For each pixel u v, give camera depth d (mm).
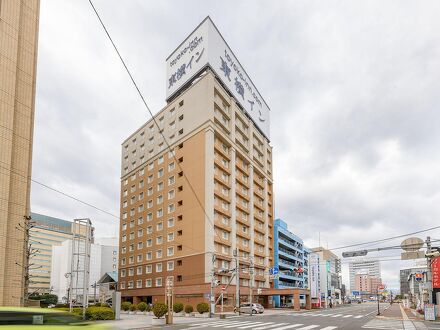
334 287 128500
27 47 35375
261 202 77250
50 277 140375
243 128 72875
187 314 45406
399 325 27531
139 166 74250
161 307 29453
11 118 32250
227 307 53375
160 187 66500
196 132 60531
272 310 60688
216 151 59875
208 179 56531
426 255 30438
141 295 64750
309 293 66250
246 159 70188
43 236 142875
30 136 34719
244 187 69625
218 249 56438
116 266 142500
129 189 76438
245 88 75750
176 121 65625
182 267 57125
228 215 60250
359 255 30344
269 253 76375
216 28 66812
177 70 70500
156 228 65125
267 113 87438
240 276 60906
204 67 63219
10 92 32469
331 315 43062
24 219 32656
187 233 57688
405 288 125312
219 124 61781
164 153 67062
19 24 34688
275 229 82062
